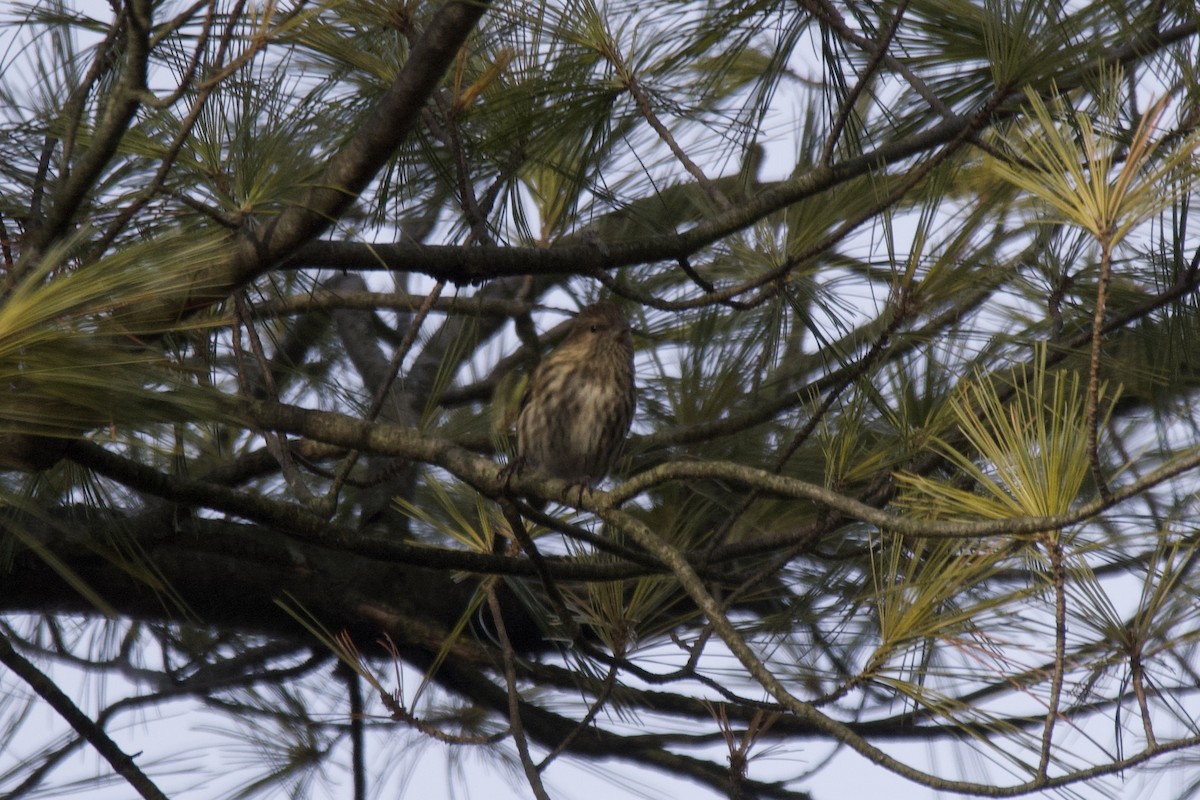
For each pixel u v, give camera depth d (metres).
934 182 7.92
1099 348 4.72
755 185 10.03
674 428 9.37
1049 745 5.27
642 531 6.49
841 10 8.45
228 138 6.77
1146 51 7.33
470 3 6.04
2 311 4.27
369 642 11.00
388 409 10.95
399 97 6.38
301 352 12.52
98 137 5.54
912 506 6.66
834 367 9.84
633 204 9.94
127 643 10.73
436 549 7.68
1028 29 7.19
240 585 10.43
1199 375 8.56
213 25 6.03
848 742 5.46
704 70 8.65
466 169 7.82
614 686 9.77
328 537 7.44
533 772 7.80
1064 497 5.29
